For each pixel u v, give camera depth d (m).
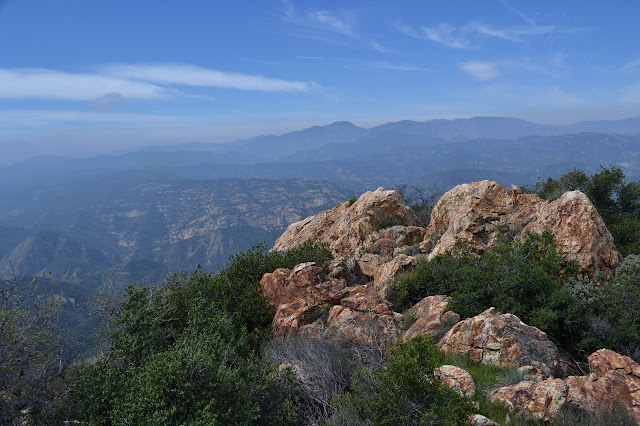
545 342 10.52
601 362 9.52
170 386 7.75
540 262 14.41
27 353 9.49
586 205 15.88
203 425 7.06
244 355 11.20
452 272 15.48
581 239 15.12
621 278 12.63
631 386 8.55
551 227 16.42
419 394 7.86
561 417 8.00
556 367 10.05
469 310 12.98
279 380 9.60
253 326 15.60
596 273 14.01
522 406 8.42
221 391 7.87
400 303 15.86
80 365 10.52
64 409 9.22
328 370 10.02
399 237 23.11
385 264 18.98
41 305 10.38
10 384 8.99
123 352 10.24
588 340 11.34
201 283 16.19
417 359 8.04
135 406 7.40
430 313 13.10
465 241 18.11
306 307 14.33
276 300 16.27
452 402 7.71
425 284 16.05
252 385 8.99
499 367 10.01
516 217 19.03
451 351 10.88
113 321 11.29
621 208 24.72
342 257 20.36
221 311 14.12
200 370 7.93
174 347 10.72
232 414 7.89
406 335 12.38
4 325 9.26
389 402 7.77
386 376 8.02
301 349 11.19
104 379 9.48
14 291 10.02
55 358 10.38
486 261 15.05
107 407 8.90
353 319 13.16
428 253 21.36
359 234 24.09
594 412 8.31
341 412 8.47
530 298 12.79
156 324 11.83
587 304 12.51
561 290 12.37
